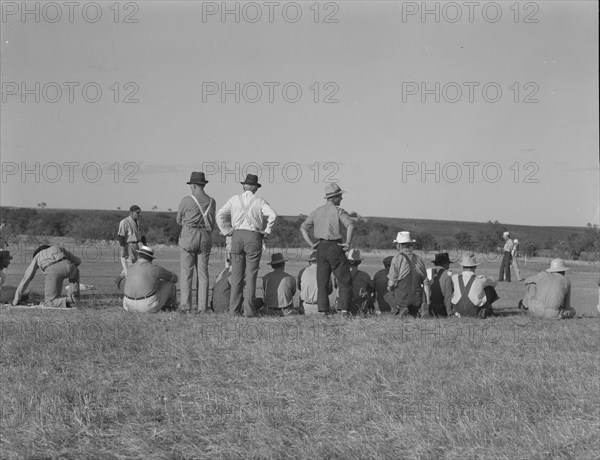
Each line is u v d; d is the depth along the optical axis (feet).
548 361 32.40
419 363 31.42
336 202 43.45
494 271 107.86
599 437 22.22
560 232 254.88
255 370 30.48
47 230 160.86
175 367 30.68
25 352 32.55
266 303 44.62
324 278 43.27
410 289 44.27
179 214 44.93
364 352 33.50
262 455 21.01
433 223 270.87
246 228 43.06
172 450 21.42
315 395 27.12
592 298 68.03
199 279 45.21
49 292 45.85
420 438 22.17
